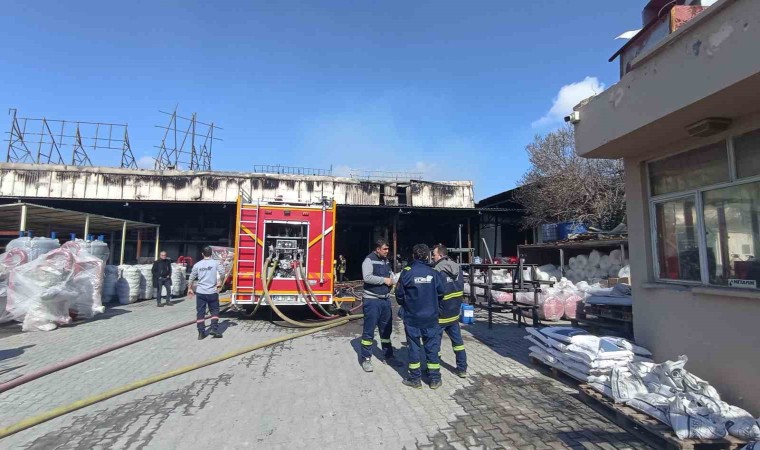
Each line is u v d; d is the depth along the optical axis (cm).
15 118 3009
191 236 2706
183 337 848
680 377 414
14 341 793
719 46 352
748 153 415
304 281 1001
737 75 335
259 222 1012
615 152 555
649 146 522
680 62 395
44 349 729
